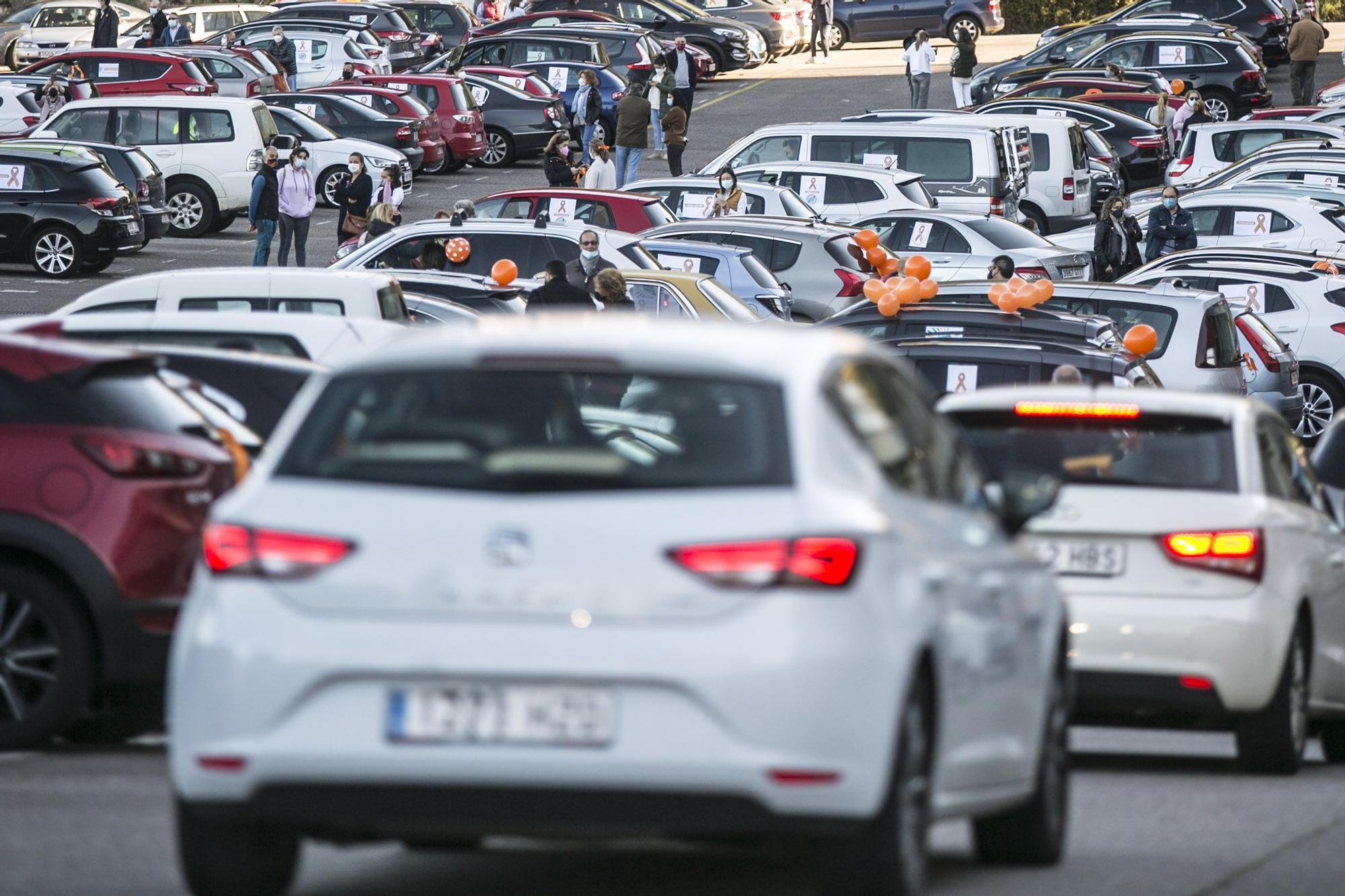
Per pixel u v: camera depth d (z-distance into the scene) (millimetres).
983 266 94875
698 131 161000
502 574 17156
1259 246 103000
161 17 173000
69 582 28484
